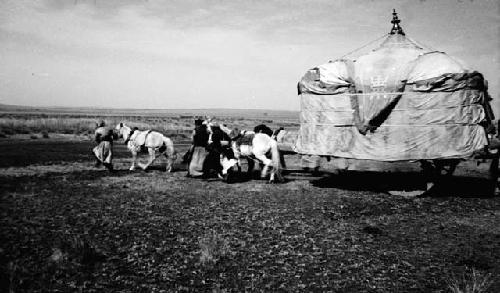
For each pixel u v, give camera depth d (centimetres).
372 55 1238
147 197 1094
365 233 774
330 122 1241
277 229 792
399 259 630
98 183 1309
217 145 1400
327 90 1239
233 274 566
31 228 768
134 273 565
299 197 1127
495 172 1209
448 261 623
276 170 1386
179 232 764
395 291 514
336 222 855
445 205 1038
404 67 1150
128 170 1652
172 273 566
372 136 1171
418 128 1128
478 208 1004
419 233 777
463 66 1105
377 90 1160
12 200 1018
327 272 575
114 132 1642
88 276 552
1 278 526
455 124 1102
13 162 1833
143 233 754
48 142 3002
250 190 1232
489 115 1196
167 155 1625
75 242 645
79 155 2192
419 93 1123
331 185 1343
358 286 529
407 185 1259
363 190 1248
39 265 584
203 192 1186
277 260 620
